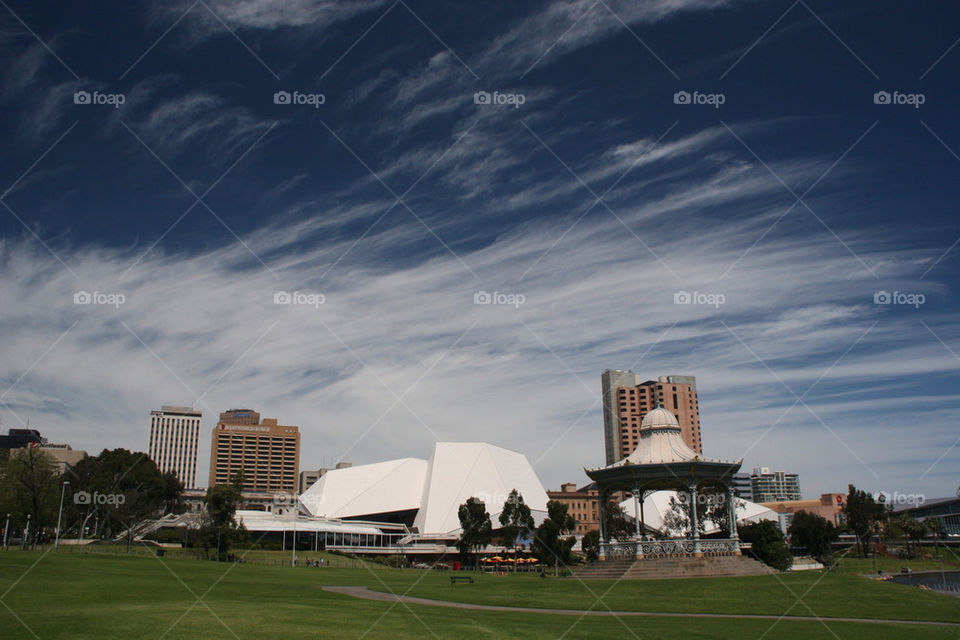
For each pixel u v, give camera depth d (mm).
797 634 36312
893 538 150875
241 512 154125
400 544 161375
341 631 31094
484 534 124500
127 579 51656
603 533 75625
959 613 45062
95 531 135625
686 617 42875
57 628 28750
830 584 55156
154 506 138250
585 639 32562
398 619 36031
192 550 113062
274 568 83625
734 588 54625
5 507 111875
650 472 72125
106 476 135375
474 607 46281
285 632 30000
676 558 67438
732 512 72438
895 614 44531
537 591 56562
